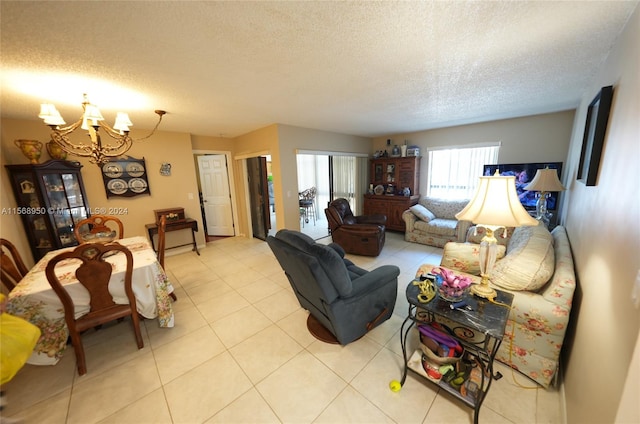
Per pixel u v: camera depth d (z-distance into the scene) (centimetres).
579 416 111
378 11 122
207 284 311
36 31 127
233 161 532
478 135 439
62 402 151
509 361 160
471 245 203
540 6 121
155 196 414
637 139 92
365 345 193
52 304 166
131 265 180
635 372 74
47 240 313
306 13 122
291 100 266
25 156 299
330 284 162
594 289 119
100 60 162
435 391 152
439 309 142
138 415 143
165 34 137
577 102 301
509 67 194
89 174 354
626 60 125
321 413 141
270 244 197
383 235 409
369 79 213
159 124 363
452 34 145
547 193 356
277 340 202
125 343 203
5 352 97
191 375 169
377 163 561
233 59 169
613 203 109
